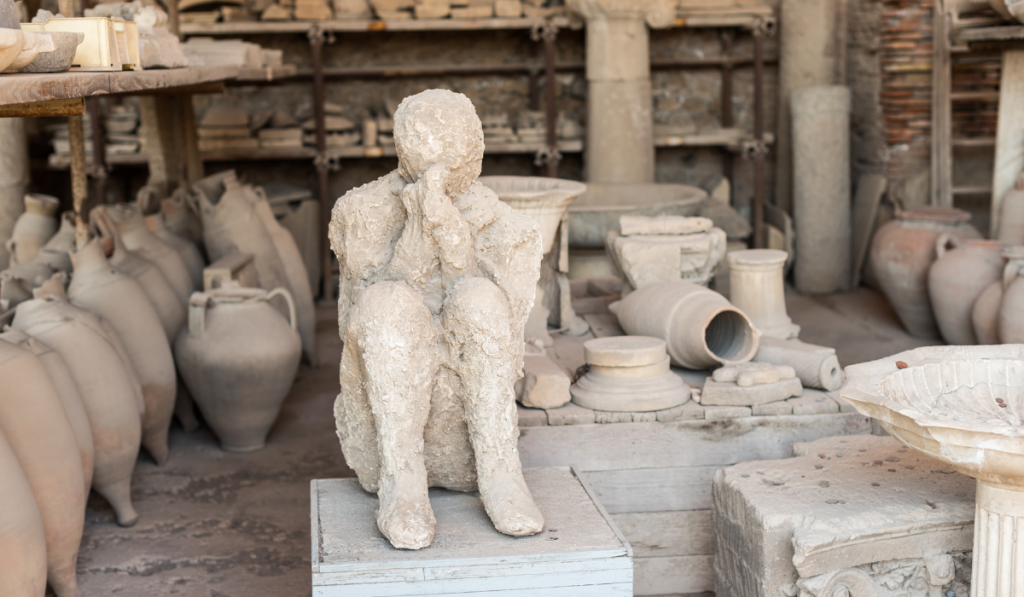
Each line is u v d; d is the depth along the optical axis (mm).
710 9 6582
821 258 6539
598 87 6383
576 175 7438
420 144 2088
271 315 3996
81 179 3824
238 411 3928
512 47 7309
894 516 2205
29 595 2357
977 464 1883
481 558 1945
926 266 5164
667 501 2828
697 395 2891
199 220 5207
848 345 5285
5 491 2297
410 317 2047
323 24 6465
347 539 2047
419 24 6496
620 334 3645
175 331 4121
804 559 2125
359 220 2170
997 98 5629
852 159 7023
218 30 6426
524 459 2768
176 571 2994
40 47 2172
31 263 3924
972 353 2301
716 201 6562
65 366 2934
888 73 6238
